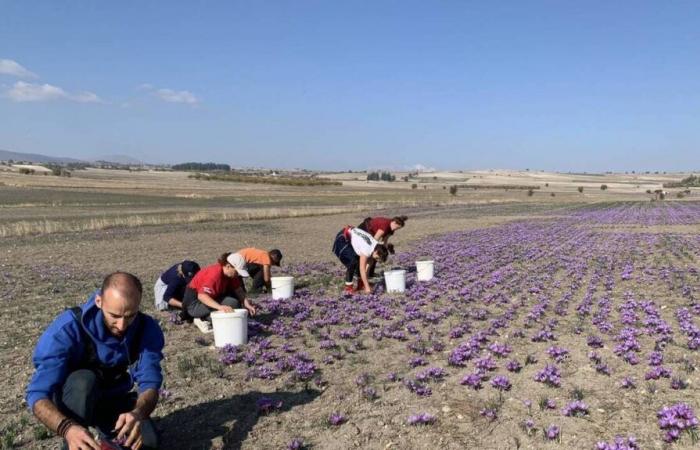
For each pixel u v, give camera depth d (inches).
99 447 196.9
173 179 7175.2
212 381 339.0
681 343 405.7
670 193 5885.8
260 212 2111.2
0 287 677.3
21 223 1632.6
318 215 2172.7
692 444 249.4
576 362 367.6
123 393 235.0
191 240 1234.6
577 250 1045.8
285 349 395.9
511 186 7731.3
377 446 254.5
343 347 405.7
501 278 710.5
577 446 249.9
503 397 308.0
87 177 6894.7
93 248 1080.8
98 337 215.8
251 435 267.0
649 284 671.8
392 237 1318.9
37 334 449.4
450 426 273.0
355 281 687.1
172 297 515.5
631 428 266.8
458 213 2422.5
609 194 5807.1
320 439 261.7
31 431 271.7
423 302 557.6
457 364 362.6
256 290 624.4
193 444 259.0
